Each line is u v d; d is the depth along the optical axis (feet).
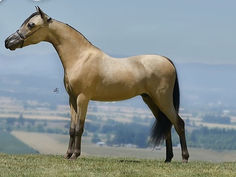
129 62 42.73
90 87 41.70
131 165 40.86
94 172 37.42
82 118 41.96
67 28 42.80
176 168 40.24
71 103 43.06
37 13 42.39
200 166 41.78
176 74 43.70
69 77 42.09
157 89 42.70
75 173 36.70
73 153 42.75
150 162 43.60
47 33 42.47
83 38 42.91
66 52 42.47
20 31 42.06
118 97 42.50
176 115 43.34
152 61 42.91
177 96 43.65
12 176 35.47
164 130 43.65
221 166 42.52
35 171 37.17
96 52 42.52
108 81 41.88
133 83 42.24
